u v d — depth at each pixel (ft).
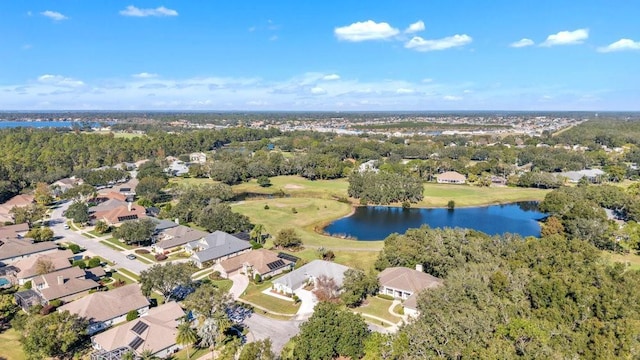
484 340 148.66
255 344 164.76
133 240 323.37
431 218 435.53
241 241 320.50
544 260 230.48
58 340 174.40
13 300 225.35
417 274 243.19
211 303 196.13
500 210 469.98
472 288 186.70
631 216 380.78
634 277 207.31
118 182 593.01
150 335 182.60
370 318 213.46
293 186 581.94
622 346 150.92
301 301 234.17
